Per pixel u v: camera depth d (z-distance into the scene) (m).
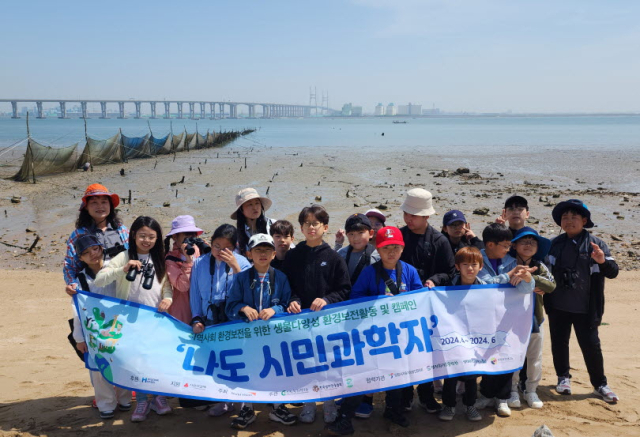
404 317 4.82
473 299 4.95
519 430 4.80
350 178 30.12
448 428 4.86
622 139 75.50
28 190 25.61
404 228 5.46
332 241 15.45
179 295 5.14
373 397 5.73
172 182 27.77
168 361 4.67
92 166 34.12
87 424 4.93
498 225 5.09
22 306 9.81
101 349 4.64
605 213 19.22
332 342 4.75
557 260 5.43
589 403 5.35
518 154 47.94
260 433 4.79
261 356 4.74
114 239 5.24
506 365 4.93
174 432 4.78
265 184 27.59
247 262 5.11
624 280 11.45
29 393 5.80
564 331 5.52
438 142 71.25
